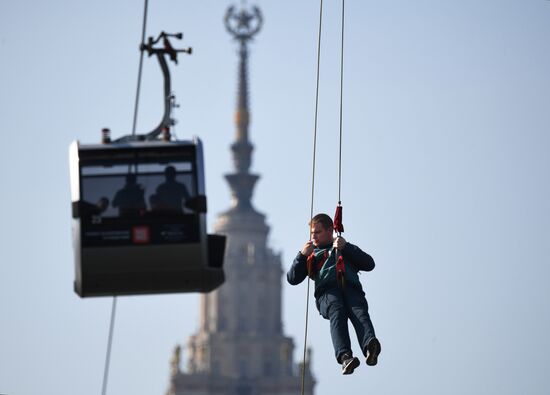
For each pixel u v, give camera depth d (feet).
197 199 361.30
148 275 362.53
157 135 379.35
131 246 360.48
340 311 290.76
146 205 361.30
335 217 297.74
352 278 293.02
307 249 296.51
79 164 361.71
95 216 360.48
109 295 367.25
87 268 361.10
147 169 362.94
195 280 364.99
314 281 295.28
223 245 368.27
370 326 288.51
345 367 286.46
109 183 361.92
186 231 361.10
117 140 373.20
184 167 362.53
